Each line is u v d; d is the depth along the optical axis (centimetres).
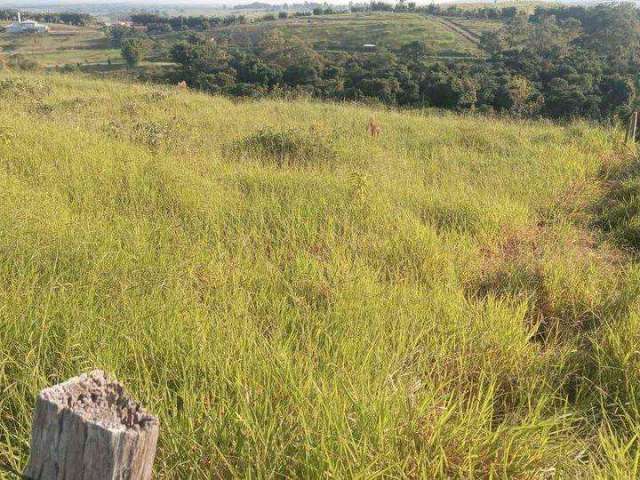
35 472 145
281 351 310
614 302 423
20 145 739
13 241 425
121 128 909
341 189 654
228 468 239
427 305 407
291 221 558
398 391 280
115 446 137
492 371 329
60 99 1337
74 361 300
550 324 423
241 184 679
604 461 265
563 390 336
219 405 269
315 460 237
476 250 533
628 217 662
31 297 348
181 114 1207
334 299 402
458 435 258
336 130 1046
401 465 240
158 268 423
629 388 322
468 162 900
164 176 650
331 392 271
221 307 379
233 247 496
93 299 365
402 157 915
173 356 303
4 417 269
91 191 596
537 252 543
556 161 888
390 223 572
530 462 251
